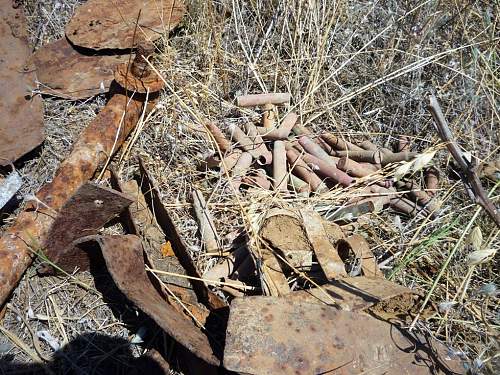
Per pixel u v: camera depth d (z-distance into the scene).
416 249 0.38
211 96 0.48
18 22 0.47
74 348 0.35
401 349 0.31
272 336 0.29
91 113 0.47
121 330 0.36
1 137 0.42
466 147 0.45
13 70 0.45
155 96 0.47
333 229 0.37
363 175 0.44
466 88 0.48
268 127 0.45
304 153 0.44
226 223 0.41
